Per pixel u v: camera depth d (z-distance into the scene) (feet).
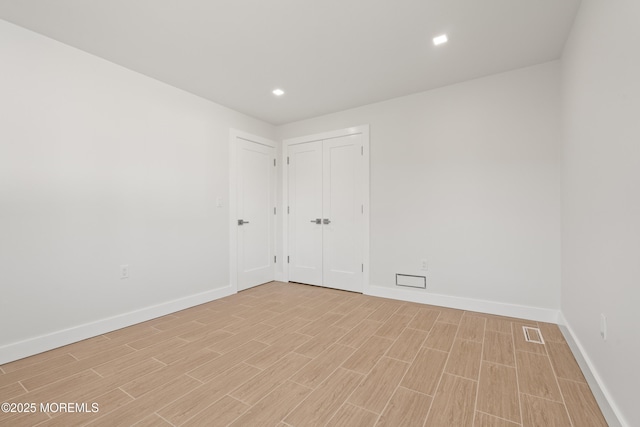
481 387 5.14
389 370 5.75
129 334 7.62
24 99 6.42
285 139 13.65
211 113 10.77
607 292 4.61
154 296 8.87
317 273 12.72
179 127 9.66
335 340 7.18
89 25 6.39
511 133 8.64
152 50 7.44
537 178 8.32
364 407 4.64
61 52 7.00
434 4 5.83
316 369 5.81
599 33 4.97
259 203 12.91
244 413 4.51
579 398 4.81
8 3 5.62
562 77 7.71
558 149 8.04
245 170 12.21
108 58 7.78
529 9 6.00
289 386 5.23
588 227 5.55
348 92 10.12
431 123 9.92
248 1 5.70
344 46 7.34
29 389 5.16
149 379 5.47
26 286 6.43
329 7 5.90
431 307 9.68
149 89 8.83
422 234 10.11
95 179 7.57
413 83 9.45
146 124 8.73
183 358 6.30
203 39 6.98
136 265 8.44
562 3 5.83
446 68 8.48
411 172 10.31
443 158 9.70
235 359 6.24
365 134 11.27
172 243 9.39
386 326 8.05
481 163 9.08
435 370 5.73
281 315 9.02
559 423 4.24
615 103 4.34
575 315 6.49
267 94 10.24
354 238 11.71
